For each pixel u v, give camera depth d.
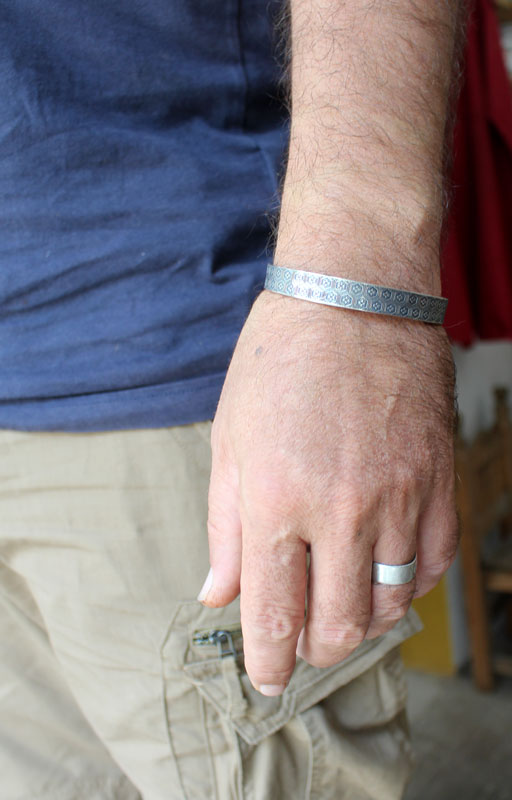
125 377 0.55
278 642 0.49
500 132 1.32
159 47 0.56
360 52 0.50
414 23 0.51
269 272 0.51
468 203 1.35
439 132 0.52
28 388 0.56
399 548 0.49
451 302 1.25
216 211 0.56
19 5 0.54
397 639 0.59
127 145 0.55
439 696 1.56
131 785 0.70
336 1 0.51
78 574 0.58
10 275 0.56
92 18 0.55
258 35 0.58
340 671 0.58
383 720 0.61
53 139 0.55
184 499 0.56
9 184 0.55
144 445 0.56
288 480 0.48
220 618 0.57
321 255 0.50
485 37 1.32
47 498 0.58
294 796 0.59
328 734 0.58
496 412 1.66
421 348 0.50
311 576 0.49
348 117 0.51
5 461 0.58
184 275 0.56
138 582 0.57
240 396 0.49
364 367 0.48
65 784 0.68
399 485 0.48
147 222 0.55
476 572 1.50
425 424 0.49
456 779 1.31
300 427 0.48
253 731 0.57
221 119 0.58
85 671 0.61
